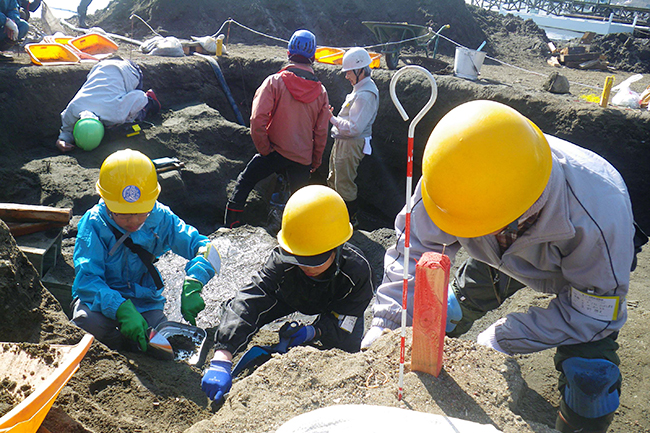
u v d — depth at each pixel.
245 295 2.83
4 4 6.29
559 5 20.28
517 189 1.68
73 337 2.55
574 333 2.15
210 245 3.32
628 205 2.07
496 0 20.39
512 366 1.94
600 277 2.04
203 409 2.54
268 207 6.48
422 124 7.53
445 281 1.69
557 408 2.78
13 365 1.77
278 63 8.60
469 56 7.54
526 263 2.29
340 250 2.70
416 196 2.29
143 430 2.18
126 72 6.27
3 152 5.67
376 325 2.30
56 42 7.38
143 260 3.15
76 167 5.64
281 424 1.69
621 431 2.68
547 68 10.40
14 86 5.85
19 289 2.50
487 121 1.66
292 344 2.97
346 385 1.85
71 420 1.89
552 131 6.42
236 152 7.08
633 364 3.11
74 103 5.89
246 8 11.20
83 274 2.99
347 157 5.86
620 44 11.46
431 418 1.60
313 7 11.68
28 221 3.80
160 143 6.42
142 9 11.30
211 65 8.25
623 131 6.00
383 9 11.94
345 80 8.14
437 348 1.80
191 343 3.39
